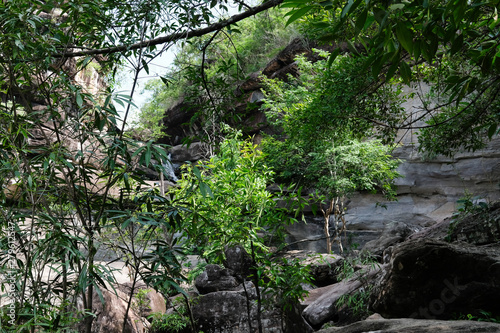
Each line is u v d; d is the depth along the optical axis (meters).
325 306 6.29
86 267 2.62
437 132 5.88
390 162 11.19
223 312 5.97
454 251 4.11
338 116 5.28
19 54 2.98
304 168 11.88
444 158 12.37
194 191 3.83
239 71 3.82
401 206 13.02
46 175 2.86
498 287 3.93
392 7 1.56
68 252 2.78
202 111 3.86
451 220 7.35
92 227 2.85
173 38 3.48
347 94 5.06
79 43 3.56
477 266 4.04
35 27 2.79
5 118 2.85
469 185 12.07
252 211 4.50
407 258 4.18
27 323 2.41
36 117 3.01
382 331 2.49
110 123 2.96
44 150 2.85
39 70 2.96
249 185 4.42
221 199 4.36
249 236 4.25
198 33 3.59
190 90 3.82
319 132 5.89
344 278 7.07
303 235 13.42
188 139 4.06
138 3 3.40
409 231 10.31
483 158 11.81
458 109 5.68
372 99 5.34
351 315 5.92
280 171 11.92
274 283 4.25
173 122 19.75
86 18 3.28
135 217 2.87
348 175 11.00
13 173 2.79
